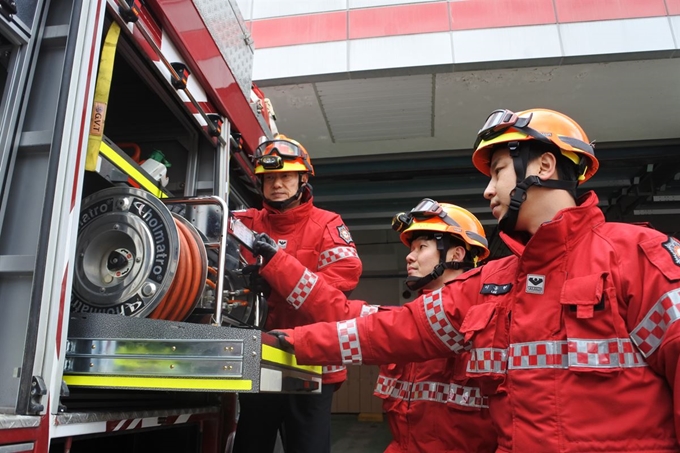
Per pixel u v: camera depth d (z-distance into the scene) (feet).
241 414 7.98
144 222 5.19
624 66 17.28
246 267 7.11
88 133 4.47
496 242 32.19
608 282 4.02
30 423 3.70
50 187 4.10
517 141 4.64
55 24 4.64
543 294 4.37
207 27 7.60
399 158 22.95
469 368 4.88
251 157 9.27
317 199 26.20
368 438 29.96
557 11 17.34
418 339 5.39
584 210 4.43
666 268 3.86
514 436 4.22
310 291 6.79
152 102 7.63
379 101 19.25
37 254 3.97
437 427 6.46
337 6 18.45
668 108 19.36
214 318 5.69
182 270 5.21
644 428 3.77
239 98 8.80
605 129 20.86
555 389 4.06
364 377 40.86
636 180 23.67
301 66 17.94
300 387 6.01
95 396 5.10
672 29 16.70
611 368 3.87
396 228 8.10
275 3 18.79
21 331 3.95
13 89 4.33
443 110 19.76
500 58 17.11
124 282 5.05
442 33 17.62
